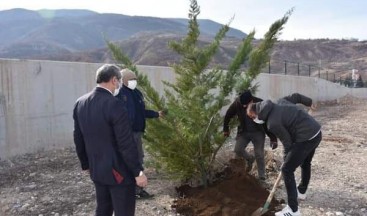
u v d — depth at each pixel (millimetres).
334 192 6270
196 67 5898
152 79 12836
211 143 6020
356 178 7016
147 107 5910
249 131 6301
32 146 9234
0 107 8453
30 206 5898
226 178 6234
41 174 7566
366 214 5438
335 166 7812
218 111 6012
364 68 97750
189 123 5707
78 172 7691
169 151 5906
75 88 10500
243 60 5965
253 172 6770
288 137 5027
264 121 5184
